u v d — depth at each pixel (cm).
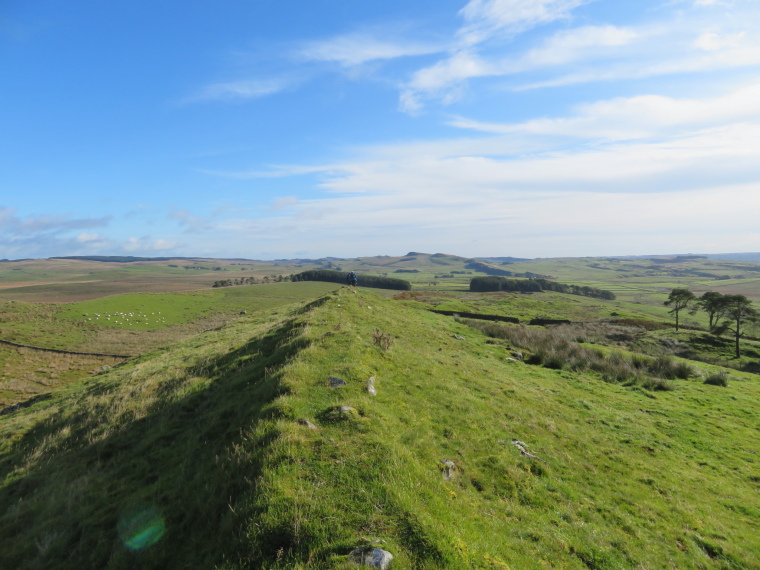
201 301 12450
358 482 815
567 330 5525
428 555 637
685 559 974
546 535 906
